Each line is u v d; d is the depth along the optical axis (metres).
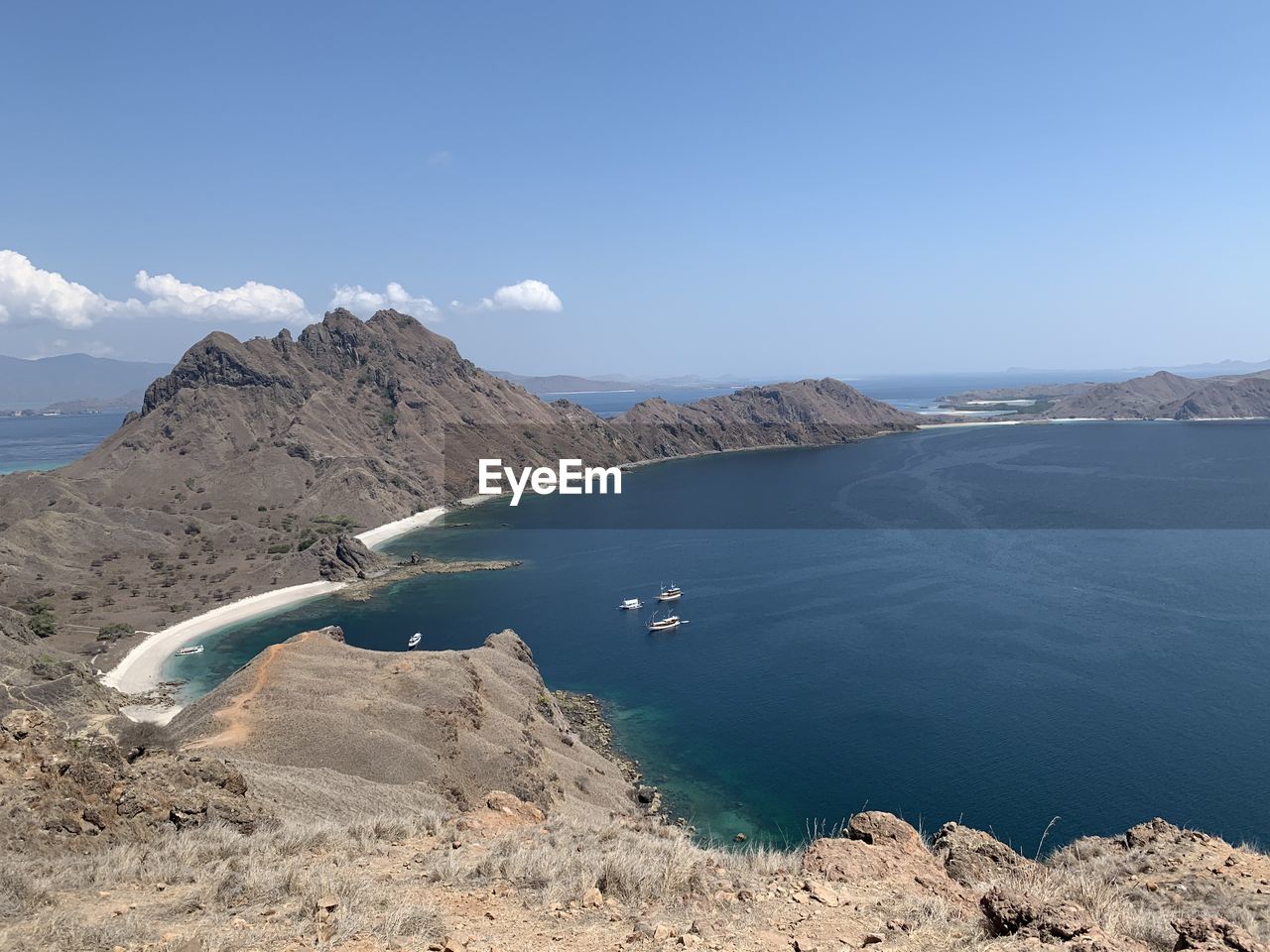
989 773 58.88
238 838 18.20
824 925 11.12
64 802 20.11
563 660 92.88
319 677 59.75
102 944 10.59
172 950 10.17
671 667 88.31
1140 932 10.79
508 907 12.30
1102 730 64.12
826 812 56.38
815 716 71.75
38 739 22.27
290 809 29.88
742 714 74.12
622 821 21.00
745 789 60.53
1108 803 53.41
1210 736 62.09
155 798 22.22
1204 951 9.51
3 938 10.75
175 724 57.41
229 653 101.62
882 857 15.01
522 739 59.47
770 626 99.81
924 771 60.19
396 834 18.48
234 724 51.44
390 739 50.22
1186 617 94.25
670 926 10.99
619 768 65.31
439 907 12.26
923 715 69.75
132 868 14.91
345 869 14.52
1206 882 15.12
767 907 11.99
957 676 78.06
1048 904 10.59
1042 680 75.56
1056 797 54.72
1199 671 76.12
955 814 53.94
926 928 10.90
